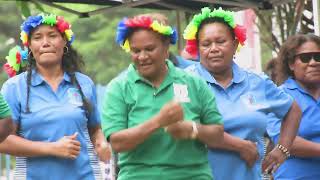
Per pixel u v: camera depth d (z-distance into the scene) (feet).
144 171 33.94
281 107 39.45
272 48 66.13
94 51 150.30
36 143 38.75
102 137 40.83
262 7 59.98
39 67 40.37
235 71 38.60
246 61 72.13
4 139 36.65
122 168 34.60
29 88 39.81
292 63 42.98
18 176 39.50
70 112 39.58
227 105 37.68
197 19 37.99
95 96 41.34
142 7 61.16
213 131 34.24
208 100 35.17
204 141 34.01
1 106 35.86
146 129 32.63
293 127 39.91
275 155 39.70
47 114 39.29
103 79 149.28
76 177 39.50
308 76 42.29
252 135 37.81
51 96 39.91
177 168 33.99
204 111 35.09
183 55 47.42
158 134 33.76
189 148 34.17
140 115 34.09
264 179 43.39
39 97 39.75
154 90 34.30
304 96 42.55
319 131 42.14
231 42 37.78
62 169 39.19
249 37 71.92
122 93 34.30
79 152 39.22
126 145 33.12
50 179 39.06
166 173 33.83
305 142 41.14
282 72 43.60
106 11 59.41
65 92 40.22
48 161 39.11
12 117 38.34
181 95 34.37
